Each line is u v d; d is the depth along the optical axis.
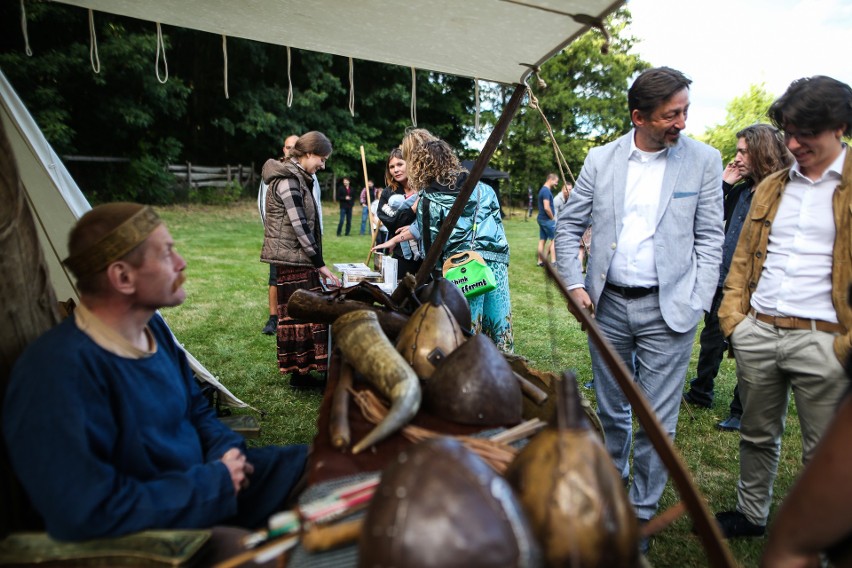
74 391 1.26
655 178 2.36
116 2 2.24
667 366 2.42
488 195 3.07
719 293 3.76
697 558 2.41
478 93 2.68
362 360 1.59
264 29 2.39
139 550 1.20
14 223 1.39
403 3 1.90
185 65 21.94
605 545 0.88
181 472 1.43
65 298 2.45
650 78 2.21
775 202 2.19
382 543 0.80
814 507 0.95
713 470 3.19
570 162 27.62
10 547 1.21
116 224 1.34
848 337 1.97
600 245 2.48
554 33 1.96
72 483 1.20
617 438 2.59
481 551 0.78
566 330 6.10
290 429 3.47
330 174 24.17
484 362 1.49
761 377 2.27
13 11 14.84
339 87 23.66
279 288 3.94
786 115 1.97
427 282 2.79
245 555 1.05
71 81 17.81
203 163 24.22
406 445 1.39
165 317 5.95
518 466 0.98
